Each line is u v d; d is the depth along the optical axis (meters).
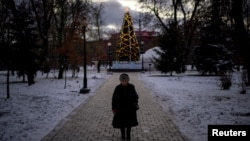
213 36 31.73
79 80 28.97
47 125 9.12
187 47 38.78
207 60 32.47
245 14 28.19
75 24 28.62
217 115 10.49
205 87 20.83
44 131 8.34
